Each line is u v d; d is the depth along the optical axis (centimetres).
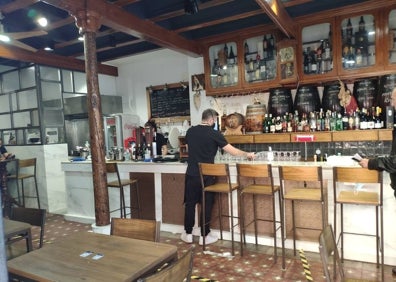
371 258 309
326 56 415
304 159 426
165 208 429
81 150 579
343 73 397
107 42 509
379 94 385
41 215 234
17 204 546
